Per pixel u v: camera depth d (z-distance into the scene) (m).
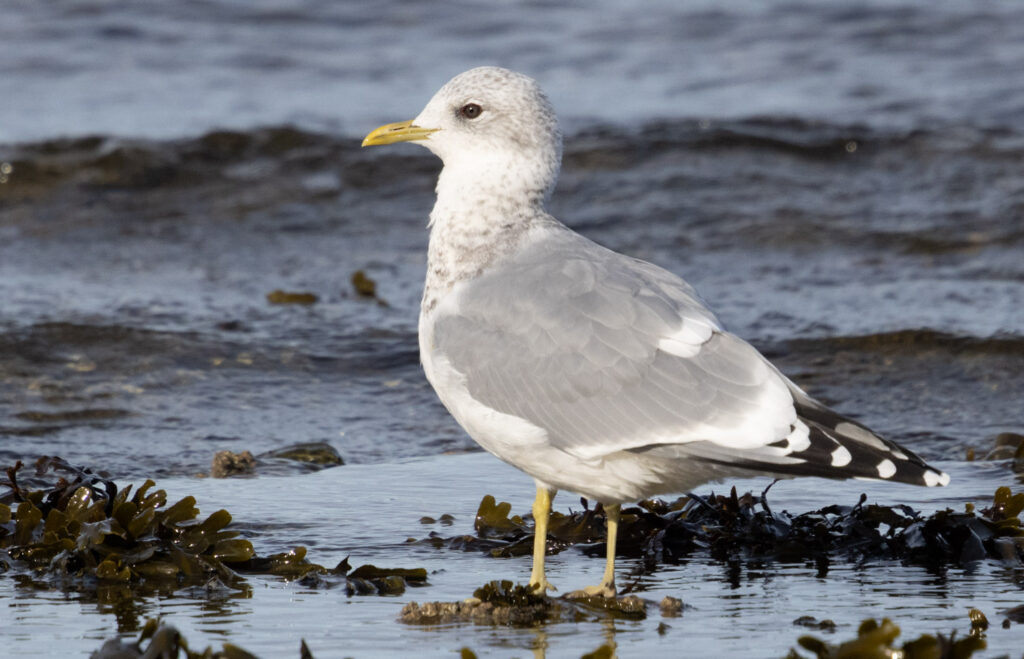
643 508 10.12
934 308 16.30
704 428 7.70
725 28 31.05
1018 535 9.41
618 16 32.12
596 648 7.37
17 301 16.23
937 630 7.61
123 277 17.95
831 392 13.88
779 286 17.55
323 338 15.44
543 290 8.29
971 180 21.59
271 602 8.23
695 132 23.28
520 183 8.96
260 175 22.05
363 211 21.02
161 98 26.41
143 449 12.13
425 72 28.56
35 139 22.83
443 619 7.89
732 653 7.27
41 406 13.12
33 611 8.01
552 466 8.23
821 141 23.00
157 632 6.73
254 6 32.22
